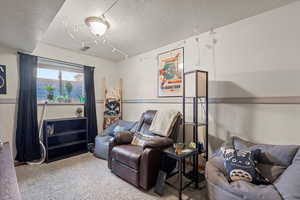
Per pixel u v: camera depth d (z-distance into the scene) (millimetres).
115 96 3998
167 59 3088
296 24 1786
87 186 2016
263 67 2014
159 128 2428
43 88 3121
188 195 1846
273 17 1935
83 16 2053
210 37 2496
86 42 2971
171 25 2330
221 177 1561
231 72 2281
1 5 1456
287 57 1848
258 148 1781
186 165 2672
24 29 1959
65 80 3439
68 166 2623
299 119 1781
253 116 2096
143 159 1913
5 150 1736
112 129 3512
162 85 3174
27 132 2719
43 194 1836
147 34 2621
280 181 1403
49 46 3096
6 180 1010
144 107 3561
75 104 3479
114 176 2285
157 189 1868
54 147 2918
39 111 2986
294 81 1807
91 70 3699
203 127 2561
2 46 2568
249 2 1799
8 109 2648
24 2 1419
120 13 2000
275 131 1933
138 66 3699
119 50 3408
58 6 1489
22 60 2734
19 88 2736
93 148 3371
